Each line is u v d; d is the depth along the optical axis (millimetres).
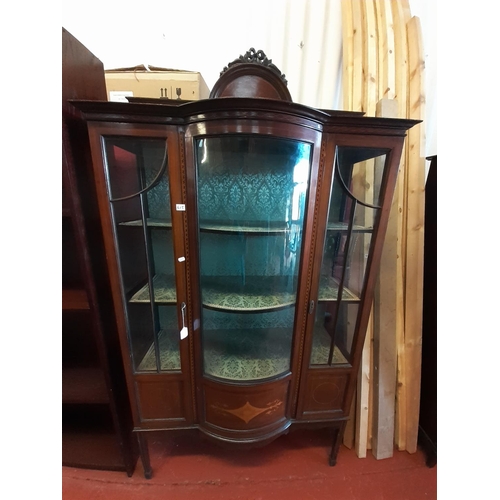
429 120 1227
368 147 781
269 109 665
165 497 1006
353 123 751
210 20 1121
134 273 872
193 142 709
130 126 701
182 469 1104
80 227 777
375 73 1123
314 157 748
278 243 884
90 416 1262
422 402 1229
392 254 1118
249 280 935
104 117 687
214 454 1170
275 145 741
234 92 869
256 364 957
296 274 857
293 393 964
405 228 1154
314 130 729
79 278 1011
